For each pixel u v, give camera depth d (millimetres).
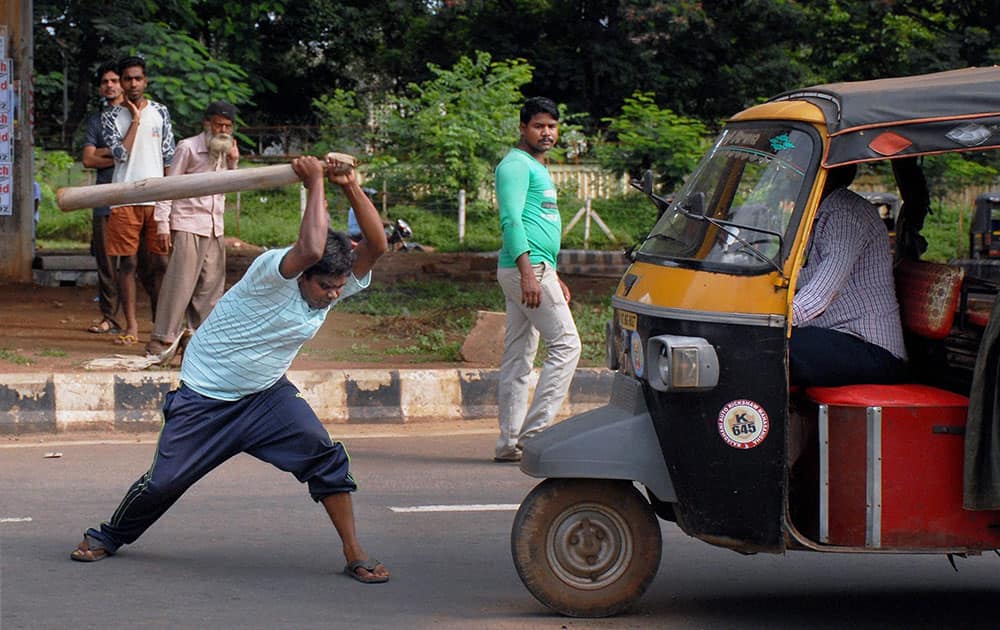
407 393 9648
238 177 5004
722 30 33094
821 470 4859
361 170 29391
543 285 7801
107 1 18781
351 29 37250
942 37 21875
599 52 33438
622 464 4969
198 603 5293
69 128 29750
